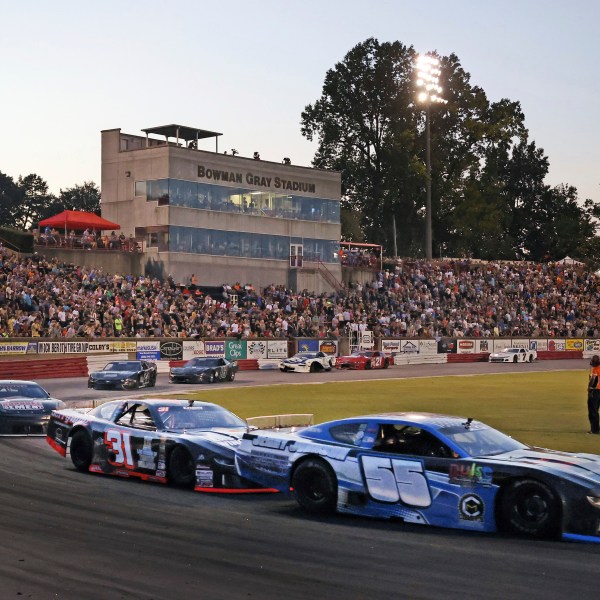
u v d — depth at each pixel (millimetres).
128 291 48594
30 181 130500
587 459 10719
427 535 10164
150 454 13656
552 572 8438
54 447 15445
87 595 7602
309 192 67188
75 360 41438
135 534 10031
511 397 32688
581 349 69500
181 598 7535
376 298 63750
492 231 92938
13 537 9789
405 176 86562
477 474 10305
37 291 44250
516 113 91500
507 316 67688
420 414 11680
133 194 60531
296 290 65812
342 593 7695
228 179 62062
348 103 89938
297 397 31766
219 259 61406
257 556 9031
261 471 11969
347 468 11180
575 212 118562
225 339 49469
